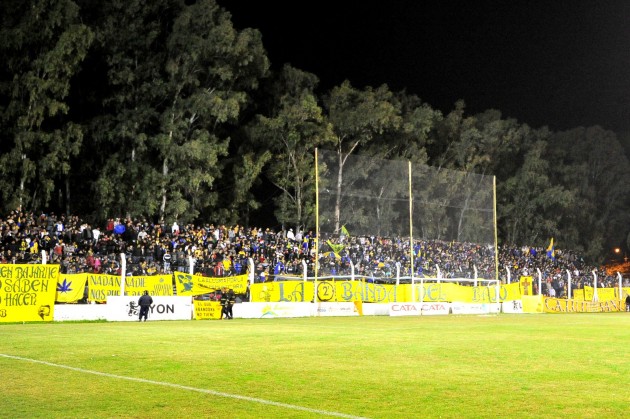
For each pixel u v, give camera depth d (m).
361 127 58.62
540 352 16.47
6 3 41.31
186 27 47.84
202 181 49.72
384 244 37.44
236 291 33.91
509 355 15.72
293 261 41.75
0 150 43.28
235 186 52.69
